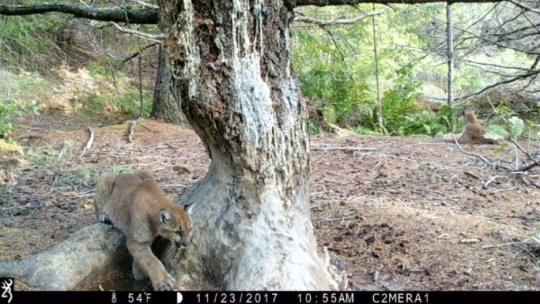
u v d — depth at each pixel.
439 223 6.24
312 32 15.66
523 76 12.97
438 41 18.23
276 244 4.58
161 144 10.64
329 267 5.11
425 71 20.89
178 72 4.64
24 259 4.96
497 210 6.91
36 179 8.45
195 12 4.63
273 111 4.83
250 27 4.72
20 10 7.03
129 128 11.58
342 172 8.75
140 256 4.80
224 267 4.71
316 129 13.68
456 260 5.39
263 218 4.75
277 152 4.86
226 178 4.94
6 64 15.43
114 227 5.25
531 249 5.60
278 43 4.88
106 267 5.12
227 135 4.75
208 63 4.66
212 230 4.83
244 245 4.66
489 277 5.06
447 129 14.77
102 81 16.22
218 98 4.70
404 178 8.34
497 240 5.84
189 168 9.02
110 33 17.28
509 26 15.07
